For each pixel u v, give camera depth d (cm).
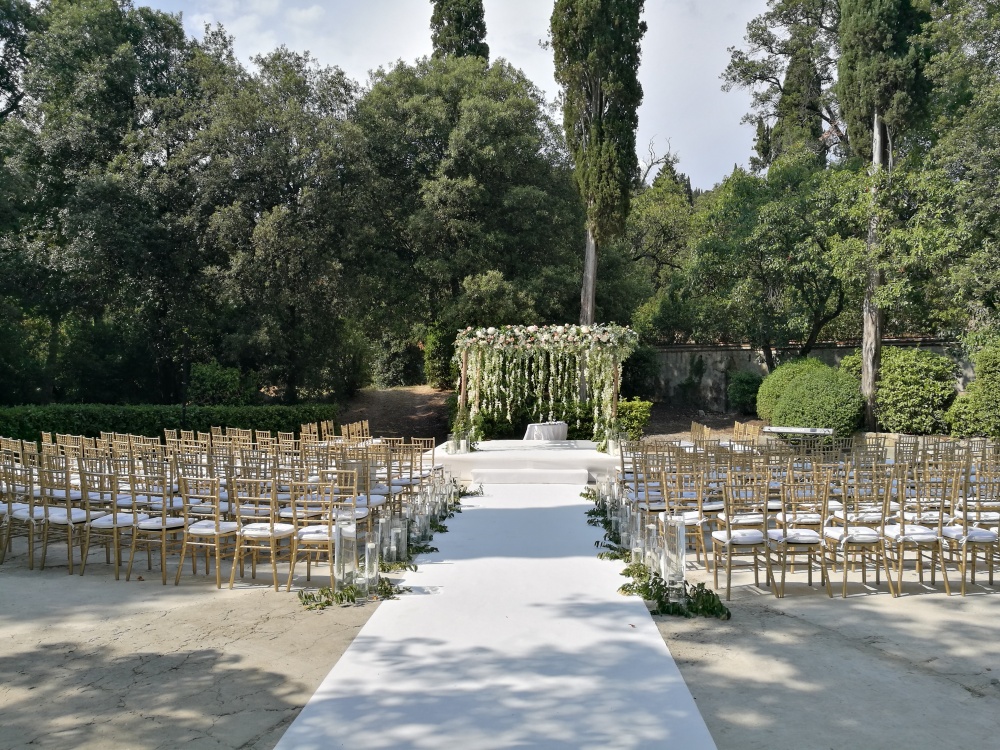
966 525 598
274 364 2312
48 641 489
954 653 471
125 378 2244
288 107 2100
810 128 2977
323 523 682
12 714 383
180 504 759
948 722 376
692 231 3303
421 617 530
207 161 2123
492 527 861
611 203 2122
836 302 2359
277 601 579
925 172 1655
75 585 627
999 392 1563
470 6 2769
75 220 1911
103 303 2155
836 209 1988
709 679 428
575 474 1249
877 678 431
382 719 371
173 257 2112
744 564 648
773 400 2030
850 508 734
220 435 1216
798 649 476
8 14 2125
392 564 666
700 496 675
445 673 429
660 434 2216
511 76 2594
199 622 528
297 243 2061
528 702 391
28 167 2072
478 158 2339
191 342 2259
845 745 352
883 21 1805
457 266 2320
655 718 373
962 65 1584
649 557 645
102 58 2078
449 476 1127
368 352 2897
